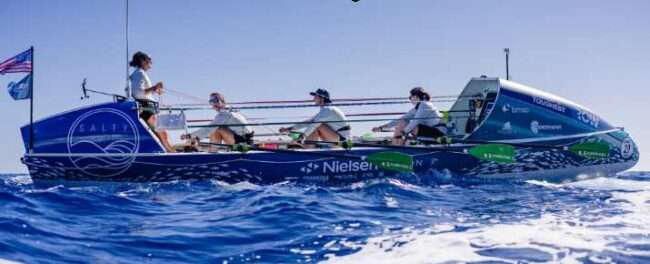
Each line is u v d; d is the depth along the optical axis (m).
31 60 12.50
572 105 13.82
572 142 13.59
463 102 14.37
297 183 12.43
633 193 11.48
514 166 13.31
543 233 6.95
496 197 10.69
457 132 14.36
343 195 10.34
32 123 12.38
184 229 7.40
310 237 6.95
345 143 12.58
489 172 13.22
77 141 12.22
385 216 8.43
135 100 12.51
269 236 7.02
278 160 12.41
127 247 6.42
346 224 7.74
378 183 11.79
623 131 14.22
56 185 12.45
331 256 6.12
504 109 13.23
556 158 13.48
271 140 14.02
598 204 9.89
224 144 12.45
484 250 6.15
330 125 13.30
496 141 13.17
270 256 6.14
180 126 12.62
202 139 13.51
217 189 11.46
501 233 6.98
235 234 7.11
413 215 8.58
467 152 13.00
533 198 10.62
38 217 7.80
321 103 13.34
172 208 9.22
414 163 12.83
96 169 12.20
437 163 12.92
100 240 6.68
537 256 5.88
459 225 7.71
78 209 8.71
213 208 9.19
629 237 6.68
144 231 7.26
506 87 13.28
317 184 12.52
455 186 12.27
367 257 6.05
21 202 8.73
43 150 12.27
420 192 11.04
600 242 6.41
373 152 12.67
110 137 12.20
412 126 13.32
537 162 13.39
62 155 12.19
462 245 6.39
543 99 13.54
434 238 6.79
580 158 13.67
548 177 13.69
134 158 12.14
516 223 7.91
